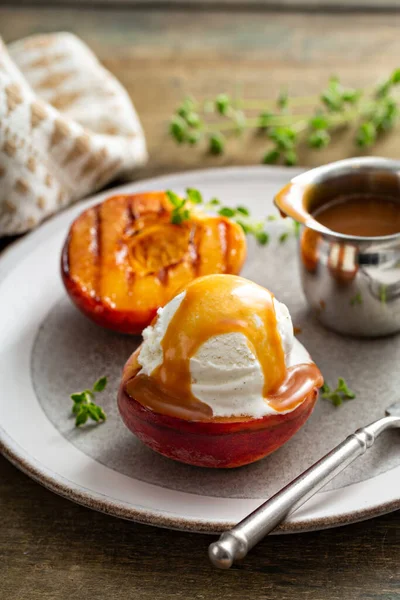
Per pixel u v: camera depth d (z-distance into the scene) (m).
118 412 0.54
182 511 0.49
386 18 0.81
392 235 0.54
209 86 0.75
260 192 0.65
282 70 0.76
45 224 0.63
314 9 0.83
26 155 0.63
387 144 0.70
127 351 0.57
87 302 0.56
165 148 0.70
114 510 0.49
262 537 0.47
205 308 0.49
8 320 0.58
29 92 0.64
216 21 0.82
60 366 0.56
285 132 0.68
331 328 0.57
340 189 0.58
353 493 0.49
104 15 0.83
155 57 0.78
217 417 0.49
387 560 0.49
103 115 0.69
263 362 0.49
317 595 0.48
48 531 0.50
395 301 0.55
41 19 0.83
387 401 0.54
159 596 0.48
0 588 0.48
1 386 0.55
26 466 0.51
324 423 0.53
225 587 0.48
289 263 0.61
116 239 0.57
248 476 0.51
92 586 0.48
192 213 0.58
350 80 0.75
